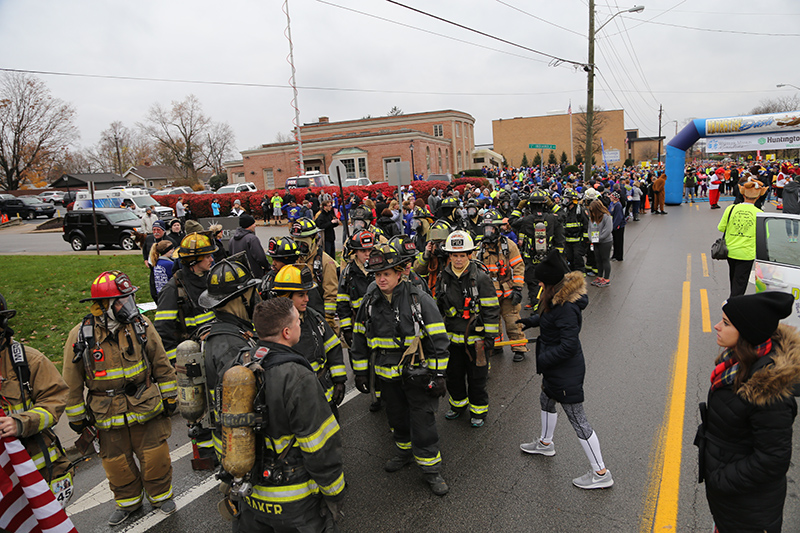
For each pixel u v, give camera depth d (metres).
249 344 3.01
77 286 12.15
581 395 3.94
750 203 6.96
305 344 3.90
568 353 3.84
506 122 81.88
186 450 5.13
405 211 14.85
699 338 7.41
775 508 2.47
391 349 4.14
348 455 4.81
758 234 6.07
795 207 8.61
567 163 69.06
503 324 9.10
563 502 3.88
